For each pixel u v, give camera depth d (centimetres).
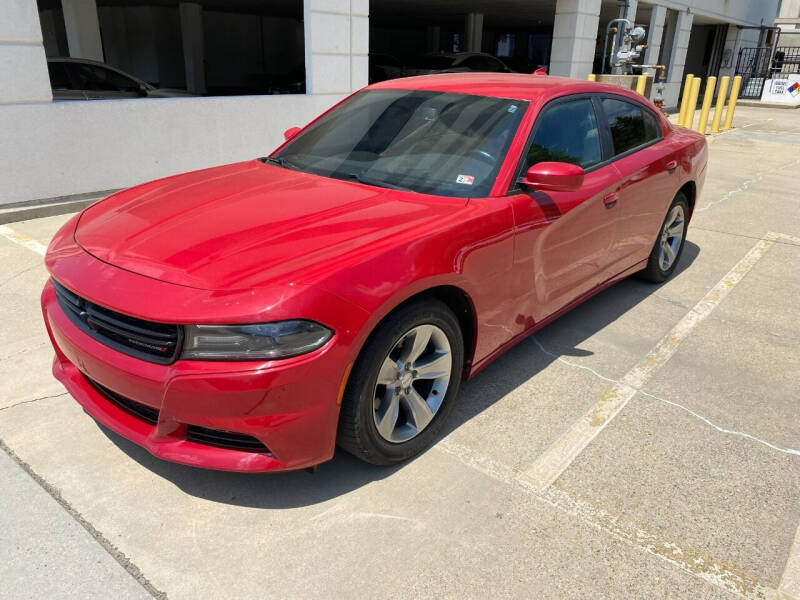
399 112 361
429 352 278
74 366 273
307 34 861
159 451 230
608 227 382
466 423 306
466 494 257
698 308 462
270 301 214
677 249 509
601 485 266
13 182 626
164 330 219
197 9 1966
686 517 250
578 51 1409
